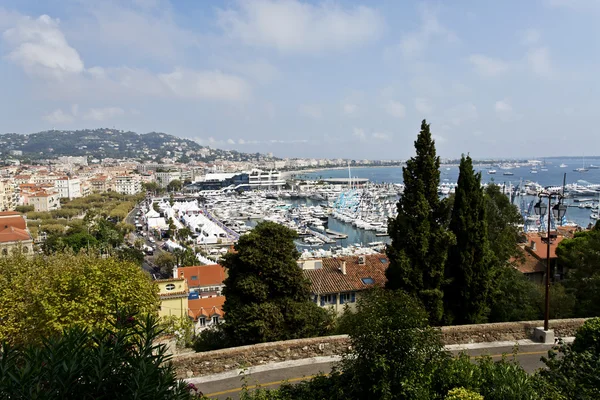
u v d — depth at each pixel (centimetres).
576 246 3462
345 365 1295
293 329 2525
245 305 2520
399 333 1155
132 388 645
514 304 2678
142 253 10862
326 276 3838
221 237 13412
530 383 1119
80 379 658
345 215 17312
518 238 3494
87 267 2378
